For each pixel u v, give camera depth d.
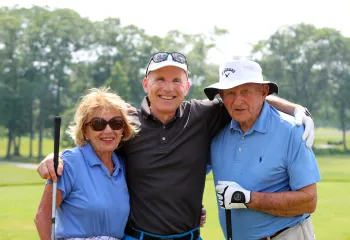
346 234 7.64
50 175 3.53
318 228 8.15
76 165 3.68
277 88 3.97
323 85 70.69
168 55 3.96
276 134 3.80
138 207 3.90
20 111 58.59
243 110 3.84
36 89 59.16
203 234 7.62
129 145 3.96
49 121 60.88
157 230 3.86
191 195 3.96
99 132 3.72
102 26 65.31
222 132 4.13
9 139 58.28
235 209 3.89
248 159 3.85
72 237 3.64
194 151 3.99
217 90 4.11
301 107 4.04
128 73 65.12
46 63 62.59
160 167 3.88
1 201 11.94
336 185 15.27
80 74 63.94
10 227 8.41
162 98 3.94
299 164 3.74
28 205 11.20
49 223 3.57
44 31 62.06
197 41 65.19
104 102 3.76
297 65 71.00
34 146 69.50
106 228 3.69
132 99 65.19
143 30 66.19
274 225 3.81
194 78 64.25
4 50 60.41
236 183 3.81
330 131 121.12
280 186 3.84
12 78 60.06
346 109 71.25
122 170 3.91
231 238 3.97
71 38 63.25
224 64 3.96
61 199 3.62
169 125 3.97
